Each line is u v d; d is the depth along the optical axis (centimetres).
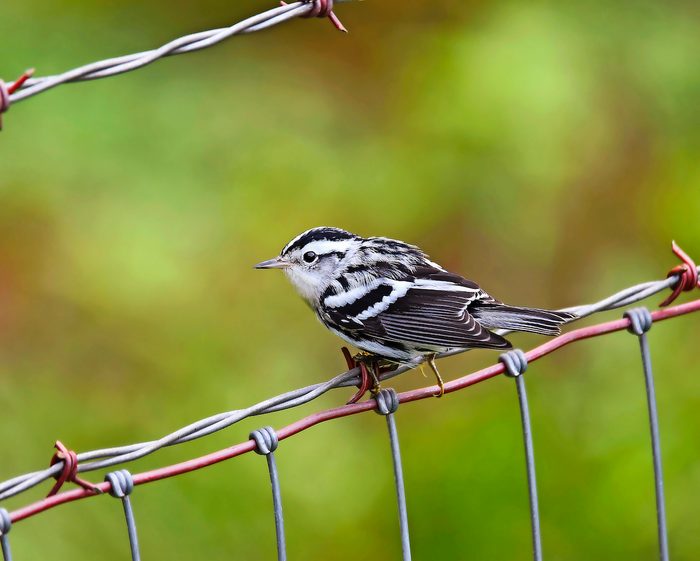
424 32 1602
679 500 1196
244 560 1184
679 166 1496
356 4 1639
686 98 1522
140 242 1371
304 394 705
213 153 1473
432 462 1239
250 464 1248
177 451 1261
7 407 1287
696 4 1575
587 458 1238
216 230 1411
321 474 1259
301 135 1524
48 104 1427
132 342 1342
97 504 1181
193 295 1370
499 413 1269
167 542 1180
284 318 1386
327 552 1205
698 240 1472
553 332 780
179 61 1562
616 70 1519
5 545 613
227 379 1332
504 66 1448
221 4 1611
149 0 1584
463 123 1448
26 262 1360
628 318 802
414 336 813
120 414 1301
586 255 1485
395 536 1210
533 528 761
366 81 1611
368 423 1326
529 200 1472
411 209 1470
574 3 1534
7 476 1225
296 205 1458
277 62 1614
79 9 1522
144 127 1465
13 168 1394
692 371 1321
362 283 857
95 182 1404
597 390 1318
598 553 1180
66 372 1321
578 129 1462
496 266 1470
